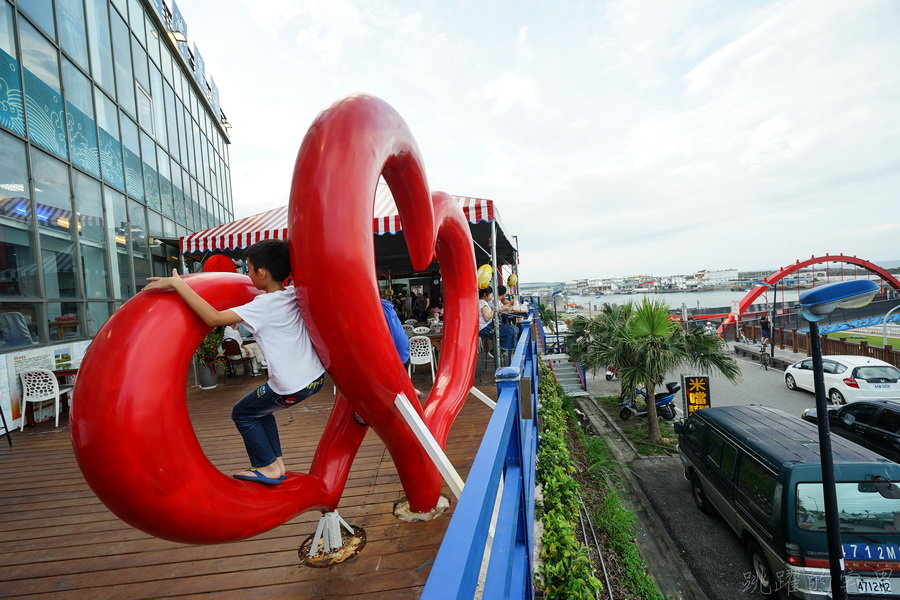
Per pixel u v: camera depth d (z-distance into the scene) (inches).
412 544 100.3
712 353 340.2
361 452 157.4
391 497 122.3
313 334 64.8
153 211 388.5
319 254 59.7
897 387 389.7
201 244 262.7
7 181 214.1
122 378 47.7
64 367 244.1
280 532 108.2
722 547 218.5
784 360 663.8
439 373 115.6
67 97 265.7
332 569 92.8
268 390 67.2
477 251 435.5
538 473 163.3
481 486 40.5
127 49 354.3
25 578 93.7
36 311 229.1
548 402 267.0
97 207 292.8
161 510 50.4
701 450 245.9
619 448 356.8
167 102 442.3
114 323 50.8
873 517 156.6
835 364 433.7
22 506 126.9
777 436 200.2
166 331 51.8
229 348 298.7
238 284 64.9
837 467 165.2
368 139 65.5
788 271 1320.1
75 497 132.3
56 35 258.1
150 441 48.6
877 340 836.0
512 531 56.8
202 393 267.9
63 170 257.6
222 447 170.7
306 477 78.5
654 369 343.6
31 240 227.8
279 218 260.7
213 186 624.7
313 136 64.2
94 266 285.9
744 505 194.5
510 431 67.0
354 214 61.4
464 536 32.5
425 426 74.3
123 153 335.3
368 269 63.1
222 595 86.4
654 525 242.2
